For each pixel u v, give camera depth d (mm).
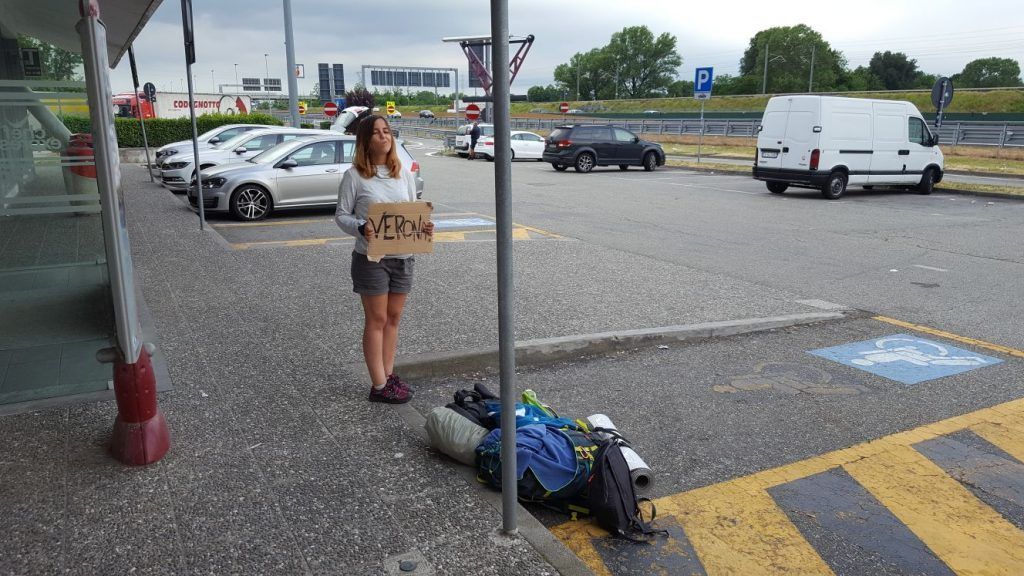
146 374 3561
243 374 4859
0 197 4805
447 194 17938
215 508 3217
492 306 7027
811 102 17172
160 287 7262
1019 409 5043
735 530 3502
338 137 13883
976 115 44188
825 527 3549
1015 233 12547
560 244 10977
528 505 3596
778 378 5582
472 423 3756
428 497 3389
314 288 7402
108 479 3422
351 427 4105
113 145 3330
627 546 3334
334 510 3244
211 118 29781
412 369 5340
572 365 5812
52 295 5145
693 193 18859
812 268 9617
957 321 7207
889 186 20703
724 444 4438
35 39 4824
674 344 6363
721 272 9289
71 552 2867
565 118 73312
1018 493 3922
